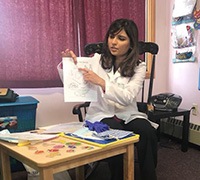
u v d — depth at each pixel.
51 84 2.17
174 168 2.07
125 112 1.65
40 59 2.10
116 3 2.40
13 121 1.72
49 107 2.25
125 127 1.60
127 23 1.60
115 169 1.48
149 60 2.73
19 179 1.90
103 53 1.75
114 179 1.49
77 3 2.23
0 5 1.92
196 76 2.50
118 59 1.70
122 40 1.59
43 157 0.97
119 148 1.17
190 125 2.55
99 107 1.68
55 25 2.13
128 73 1.62
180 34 2.62
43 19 2.07
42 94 2.21
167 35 2.83
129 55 1.65
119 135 1.20
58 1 2.12
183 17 2.58
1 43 1.95
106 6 2.35
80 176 1.76
